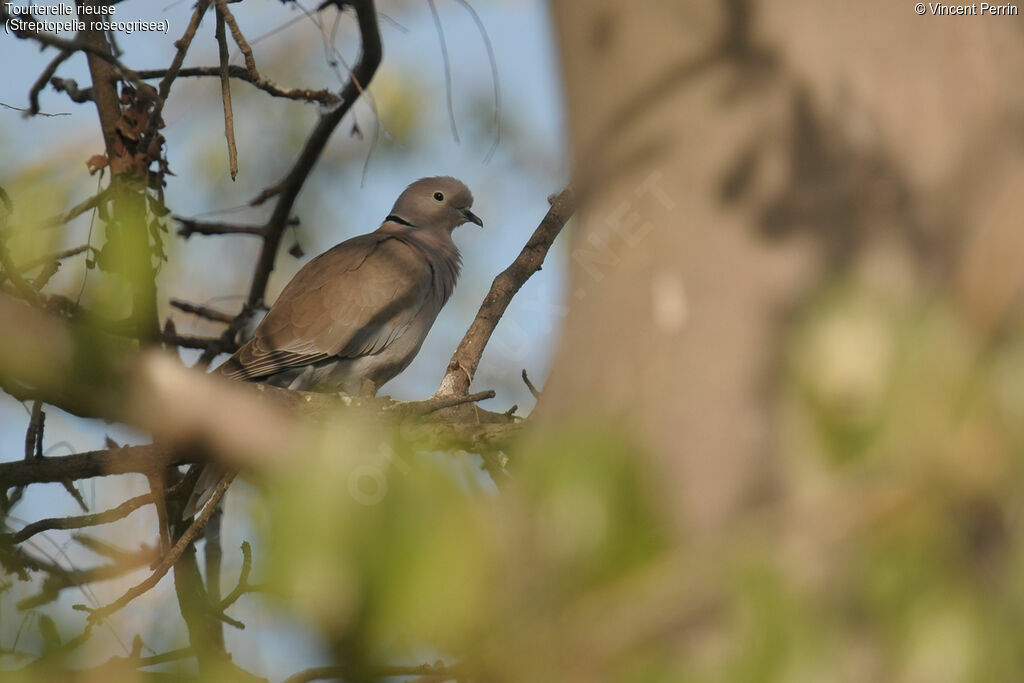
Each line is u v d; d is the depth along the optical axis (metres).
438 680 4.16
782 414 3.28
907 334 2.63
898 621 2.60
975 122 3.55
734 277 3.46
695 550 2.71
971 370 2.60
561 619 2.66
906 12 3.63
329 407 7.35
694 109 3.62
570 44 3.94
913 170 3.47
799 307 3.38
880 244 3.41
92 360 2.84
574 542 2.59
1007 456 2.55
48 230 6.33
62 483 8.32
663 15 3.71
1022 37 3.74
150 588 6.80
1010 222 2.79
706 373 3.40
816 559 2.65
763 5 3.64
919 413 2.58
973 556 2.61
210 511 7.16
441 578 2.62
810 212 3.46
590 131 3.85
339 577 2.60
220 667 4.00
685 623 2.68
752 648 2.62
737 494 3.25
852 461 2.63
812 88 3.55
